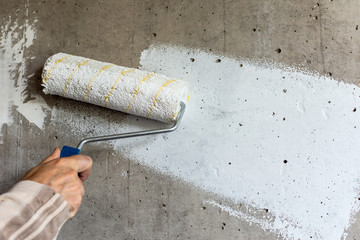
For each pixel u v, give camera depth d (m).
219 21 0.98
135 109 0.90
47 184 0.61
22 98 1.04
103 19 1.03
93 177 1.02
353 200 0.94
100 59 1.02
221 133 0.98
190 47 0.99
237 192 0.97
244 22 0.97
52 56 0.93
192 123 0.99
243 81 0.97
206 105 0.98
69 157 0.69
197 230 0.98
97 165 1.02
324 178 0.95
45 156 1.03
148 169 1.00
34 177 0.62
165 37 1.00
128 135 0.87
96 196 1.02
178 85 0.88
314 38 0.96
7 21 1.04
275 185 0.96
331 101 0.95
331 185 0.95
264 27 0.97
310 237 0.95
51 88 0.93
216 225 0.98
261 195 0.96
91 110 1.02
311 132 0.95
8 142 1.03
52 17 1.04
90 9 1.03
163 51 1.00
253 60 0.97
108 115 1.01
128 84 0.88
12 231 0.50
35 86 1.03
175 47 0.99
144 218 1.00
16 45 1.04
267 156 0.96
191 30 0.99
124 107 0.91
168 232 0.99
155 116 0.90
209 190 0.98
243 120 0.97
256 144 0.97
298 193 0.95
